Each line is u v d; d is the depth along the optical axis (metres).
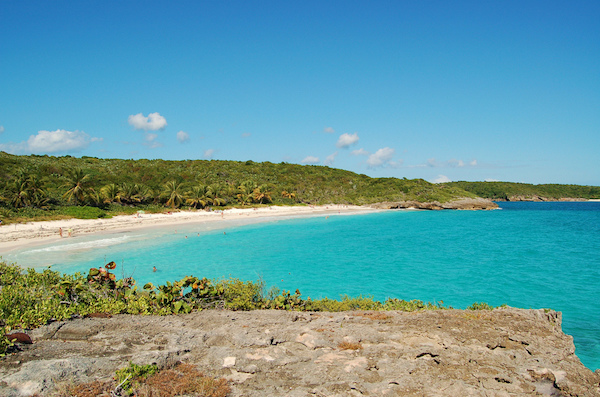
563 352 7.35
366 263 29.88
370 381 5.79
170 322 8.58
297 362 6.54
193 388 5.48
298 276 25.34
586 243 41.62
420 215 82.81
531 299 20.33
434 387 5.62
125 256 30.00
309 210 85.31
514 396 5.51
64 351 6.45
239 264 28.80
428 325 8.60
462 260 31.30
